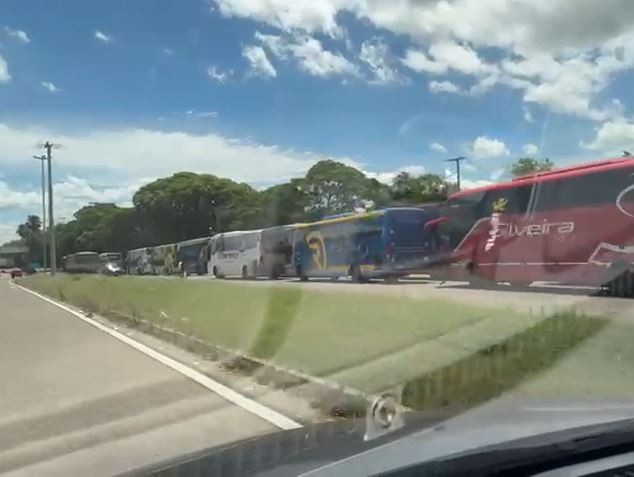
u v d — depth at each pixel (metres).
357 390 8.20
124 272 69.00
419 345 10.37
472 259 26.48
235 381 9.95
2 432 7.49
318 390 8.55
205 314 17.75
